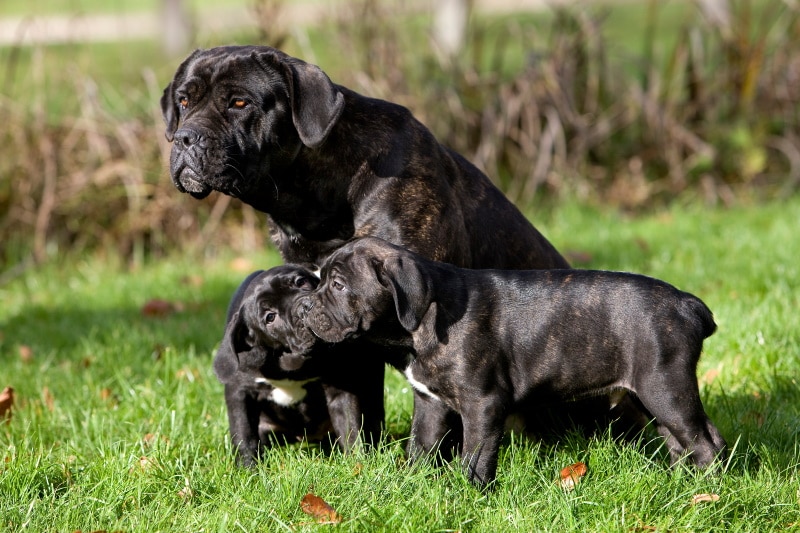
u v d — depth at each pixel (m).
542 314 8.60
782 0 24.42
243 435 9.34
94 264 19.17
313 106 8.78
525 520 7.75
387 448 9.35
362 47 21.84
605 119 21.98
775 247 16.17
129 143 19.80
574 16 23.00
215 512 8.17
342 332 8.62
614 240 18.00
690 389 8.27
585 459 8.95
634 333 8.40
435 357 8.48
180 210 19.73
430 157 9.29
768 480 8.41
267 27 20.22
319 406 9.90
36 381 12.14
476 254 9.68
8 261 19.30
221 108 8.95
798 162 21.81
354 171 9.02
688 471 8.30
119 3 31.03
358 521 7.81
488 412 8.40
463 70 21.94
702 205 21.02
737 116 22.44
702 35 23.94
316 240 9.32
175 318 15.04
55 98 20.75
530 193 20.88
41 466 9.02
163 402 10.83
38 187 19.78
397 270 8.26
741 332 11.93
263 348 9.30
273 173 9.08
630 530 7.70
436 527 7.68
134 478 8.78
